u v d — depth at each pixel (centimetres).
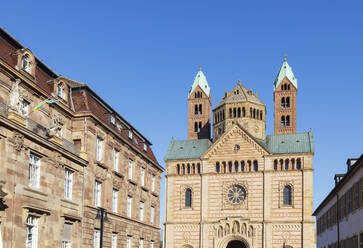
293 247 8850
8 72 3819
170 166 10062
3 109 3534
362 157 4112
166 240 9725
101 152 5225
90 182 4797
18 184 3494
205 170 9794
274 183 9238
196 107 12162
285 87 11525
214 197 9606
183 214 9750
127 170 5938
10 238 3356
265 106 10425
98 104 5406
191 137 11944
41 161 3884
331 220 6600
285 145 9669
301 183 9088
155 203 7075
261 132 10162
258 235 9125
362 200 4378
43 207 3844
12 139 3422
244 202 9388
